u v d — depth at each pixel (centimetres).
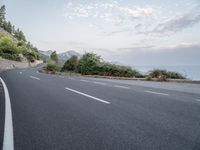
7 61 5962
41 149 351
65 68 3906
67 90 1128
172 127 481
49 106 702
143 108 684
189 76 2048
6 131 441
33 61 10575
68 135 420
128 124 502
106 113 610
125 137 412
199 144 380
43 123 503
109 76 2617
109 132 442
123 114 600
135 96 939
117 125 493
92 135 422
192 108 689
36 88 1202
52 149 351
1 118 544
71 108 673
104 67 3012
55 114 592
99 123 508
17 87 1242
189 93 1063
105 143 380
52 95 945
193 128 475
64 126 481
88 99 848
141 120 538
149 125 495
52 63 4412
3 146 362
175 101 820
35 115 577
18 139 396
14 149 350
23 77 2152
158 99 864
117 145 371
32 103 751
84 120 533
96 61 3225
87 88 1233
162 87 1364
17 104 730
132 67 2764
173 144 379
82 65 3269
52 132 438
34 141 387
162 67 2219
